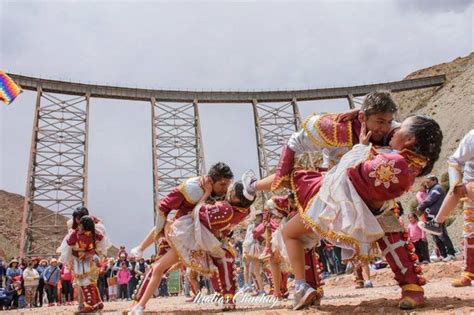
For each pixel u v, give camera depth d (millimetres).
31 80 37000
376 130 4145
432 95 62312
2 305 16109
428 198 11523
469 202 6898
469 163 6234
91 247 7934
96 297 7930
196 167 40375
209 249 5789
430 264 12070
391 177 3801
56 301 18094
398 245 4090
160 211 5844
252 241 11977
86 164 36625
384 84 53938
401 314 3807
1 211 63125
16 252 56469
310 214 4230
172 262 5762
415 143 3945
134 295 5875
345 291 10211
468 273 7004
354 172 3975
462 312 3607
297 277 4719
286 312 4574
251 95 45844
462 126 50031
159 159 39375
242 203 5906
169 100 42938
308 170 4598
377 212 4090
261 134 43594
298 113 46125
